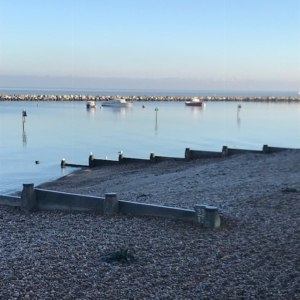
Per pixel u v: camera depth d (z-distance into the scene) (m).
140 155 33.84
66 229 9.88
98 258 7.88
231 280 6.92
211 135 48.31
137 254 8.12
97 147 38.56
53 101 138.62
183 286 6.68
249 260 7.78
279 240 8.88
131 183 19.45
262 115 83.44
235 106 120.06
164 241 8.89
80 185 20.94
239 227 9.91
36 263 7.57
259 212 11.14
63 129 54.72
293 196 12.84
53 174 26.27
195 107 112.69
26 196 11.68
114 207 11.07
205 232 9.52
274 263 7.62
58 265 7.48
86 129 54.91
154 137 46.28
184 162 25.27
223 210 11.45
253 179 16.50
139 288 6.59
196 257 7.96
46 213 11.48
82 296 6.29
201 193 14.12
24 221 10.75
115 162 27.77
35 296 6.25
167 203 12.71
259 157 23.22
